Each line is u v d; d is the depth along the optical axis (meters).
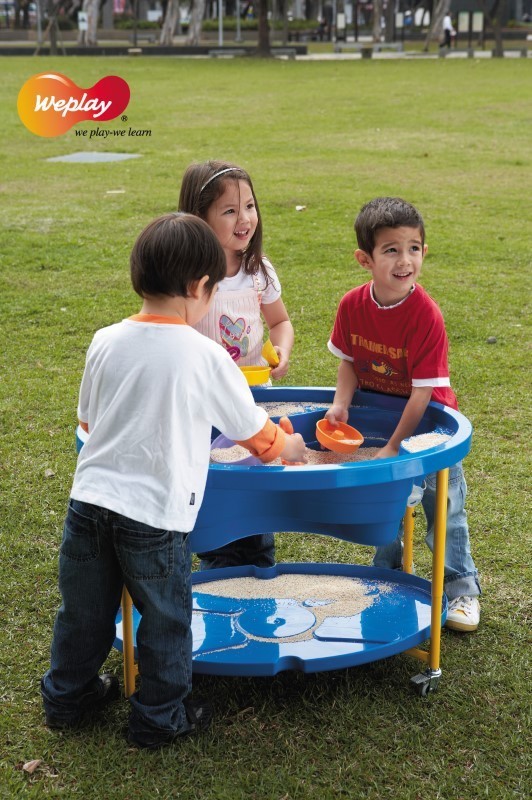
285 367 3.17
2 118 17.20
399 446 2.70
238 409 2.28
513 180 11.09
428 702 2.57
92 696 2.51
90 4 41.38
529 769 2.31
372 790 2.24
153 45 43.31
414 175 11.39
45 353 5.50
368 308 2.76
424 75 26.42
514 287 6.85
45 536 3.50
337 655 2.52
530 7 63.19
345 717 2.51
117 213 9.29
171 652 2.32
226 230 2.93
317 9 67.00
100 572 2.34
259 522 2.47
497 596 3.12
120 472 2.25
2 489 3.85
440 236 8.35
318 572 3.11
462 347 5.61
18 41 51.78
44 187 10.76
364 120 16.83
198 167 2.93
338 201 9.79
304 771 2.30
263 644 2.62
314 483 2.27
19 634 2.90
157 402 2.21
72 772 2.32
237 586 3.00
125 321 2.34
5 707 2.56
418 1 57.34
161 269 2.26
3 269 7.24
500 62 31.70
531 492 3.85
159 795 2.23
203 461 2.27
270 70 29.27
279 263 7.48
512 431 4.44
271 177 11.20
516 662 2.76
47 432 4.42
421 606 2.83
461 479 2.90
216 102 19.97
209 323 3.03
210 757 2.36
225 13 65.50
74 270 7.24
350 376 2.96
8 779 2.29
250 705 2.57
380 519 2.45
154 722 2.35
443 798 2.22
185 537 2.31
